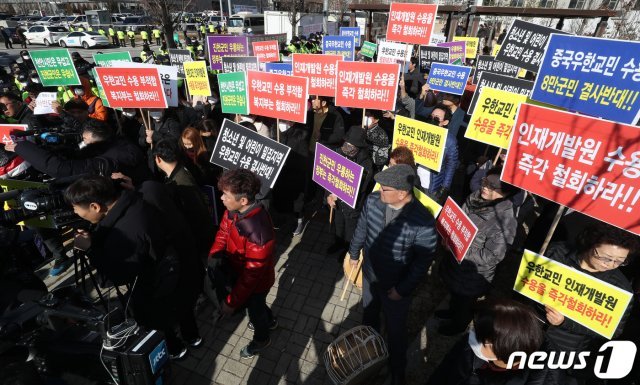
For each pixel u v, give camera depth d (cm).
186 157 419
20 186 346
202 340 347
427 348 349
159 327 277
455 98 575
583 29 1805
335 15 3234
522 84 479
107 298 398
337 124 543
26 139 345
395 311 286
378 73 432
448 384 177
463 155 612
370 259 291
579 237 234
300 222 520
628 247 205
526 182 253
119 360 201
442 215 316
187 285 282
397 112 654
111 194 239
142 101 481
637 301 280
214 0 5022
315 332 366
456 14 1220
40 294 270
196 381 318
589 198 221
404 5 688
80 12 4191
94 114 630
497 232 284
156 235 248
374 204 285
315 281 437
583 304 223
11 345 209
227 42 885
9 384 174
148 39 2870
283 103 436
